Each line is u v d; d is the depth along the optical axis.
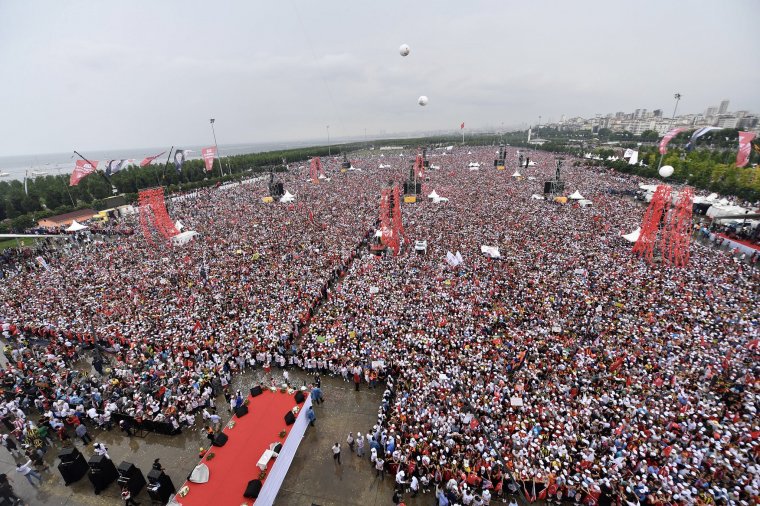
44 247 54.00
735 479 16.83
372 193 80.12
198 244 50.53
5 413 22.02
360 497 17.86
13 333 31.62
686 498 15.95
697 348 24.86
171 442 21.36
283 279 37.88
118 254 47.91
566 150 163.88
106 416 22.23
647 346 25.41
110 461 18.80
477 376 23.25
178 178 100.06
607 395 21.45
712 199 61.25
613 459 17.70
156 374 24.78
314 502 17.69
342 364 26.09
